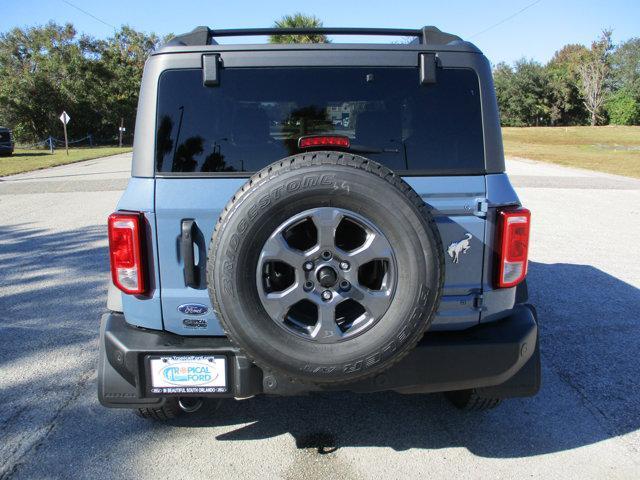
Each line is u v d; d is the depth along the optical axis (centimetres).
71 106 4459
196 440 306
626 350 423
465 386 258
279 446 300
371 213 220
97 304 532
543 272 635
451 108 261
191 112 255
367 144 261
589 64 6656
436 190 254
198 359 247
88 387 366
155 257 250
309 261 222
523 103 6762
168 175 250
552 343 437
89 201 1191
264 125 258
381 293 225
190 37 279
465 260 257
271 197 216
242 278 220
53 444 300
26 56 4616
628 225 903
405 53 259
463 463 285
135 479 272
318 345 225
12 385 368
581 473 277
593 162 2134
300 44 257
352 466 283
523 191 1291
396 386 252
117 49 5153
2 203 1173
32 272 644
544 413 335
